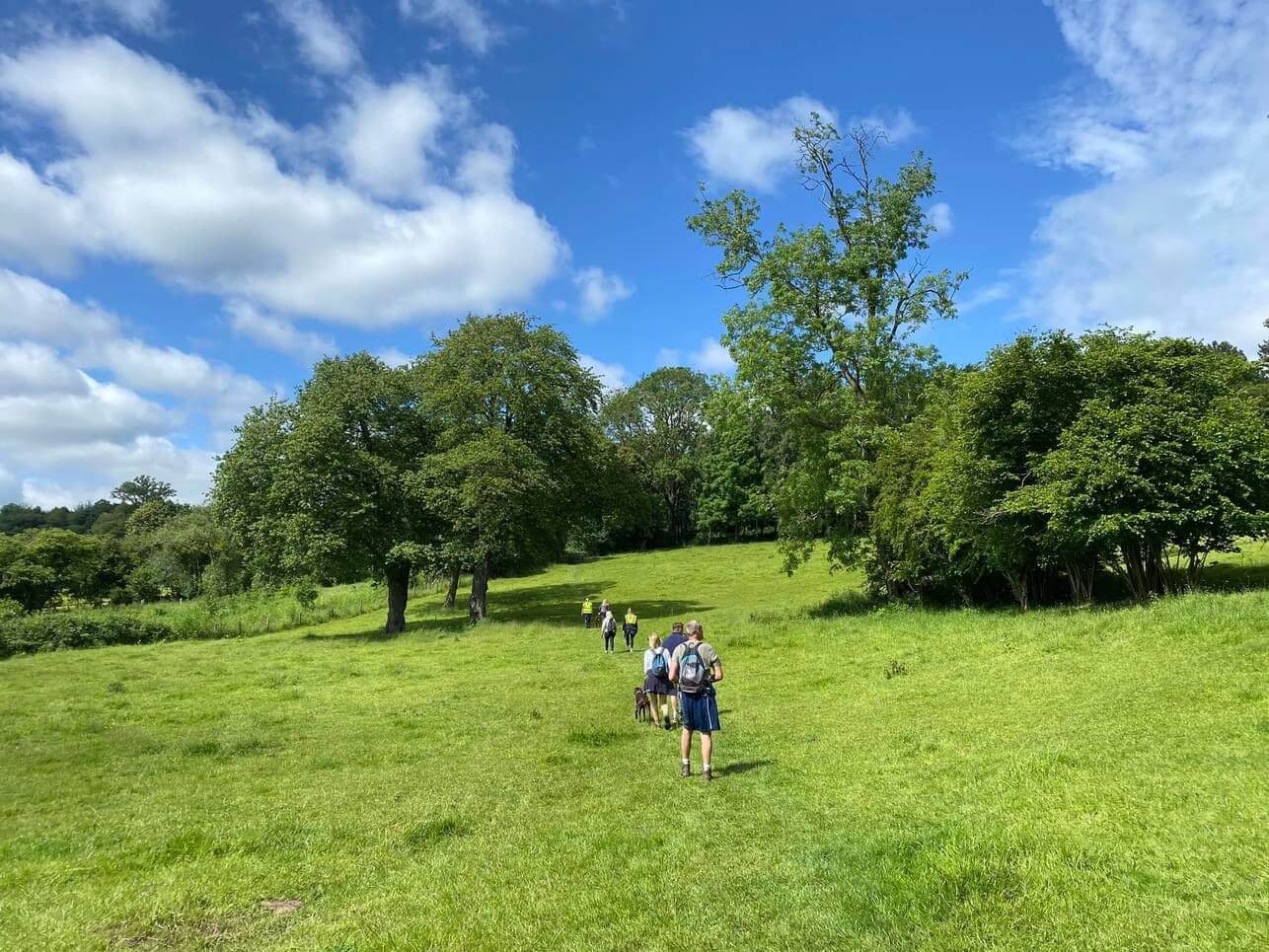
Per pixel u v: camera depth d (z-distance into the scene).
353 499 35.00
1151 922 4.55
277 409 37.25
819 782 8.98
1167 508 16.98
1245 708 9.13
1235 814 6.00
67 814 9.76
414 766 11.72
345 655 29.05
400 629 37.72
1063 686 12.20
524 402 38.25
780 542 30.81
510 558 40.44
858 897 5.47
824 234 28.88
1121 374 19.28
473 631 34.72
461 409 37.75
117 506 159.50
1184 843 5.58
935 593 27.88
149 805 10.05
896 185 28.83
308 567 34.38
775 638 24.03
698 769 10.30
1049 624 18.03
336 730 14.93
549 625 35.91
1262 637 12.28
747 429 31.00
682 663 10.08
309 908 6.28
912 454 25.14
